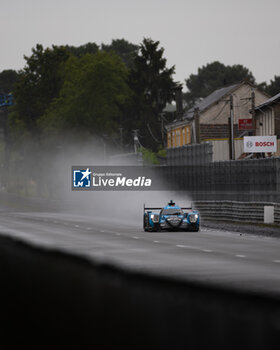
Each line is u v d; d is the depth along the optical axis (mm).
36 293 22656
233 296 21922
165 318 18875
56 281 24422
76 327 18875
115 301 21422
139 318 19000
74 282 24516
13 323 20500
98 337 17688
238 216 123938
